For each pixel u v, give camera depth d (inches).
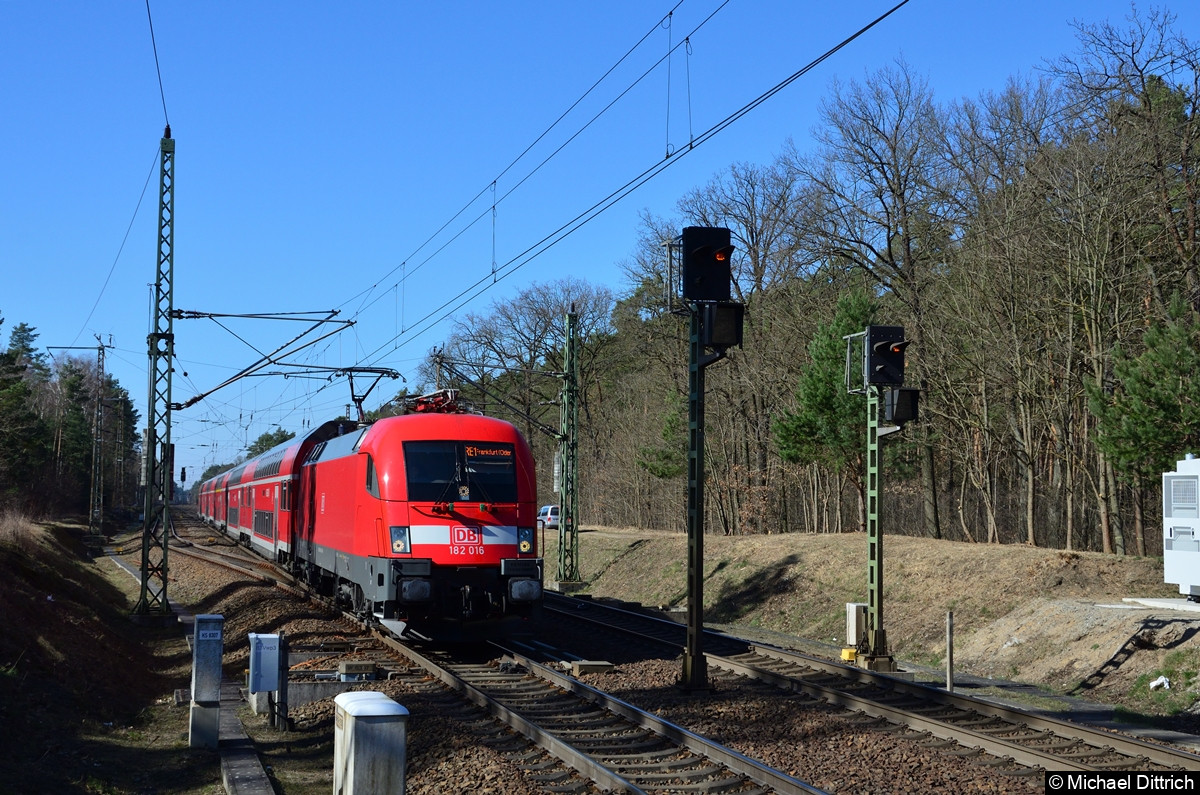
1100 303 932.6
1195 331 753.6
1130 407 764.0
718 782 324.8
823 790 307.7
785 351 1496.1
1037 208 1034.7
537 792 319.3
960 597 805.2
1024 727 419.2
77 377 3430.1
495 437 641.0
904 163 1322.6
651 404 2034.9
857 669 546.6
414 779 347.3
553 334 2336.4
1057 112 1075.3
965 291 1127.6
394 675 534.3
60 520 2274.9
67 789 307.0
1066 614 655.8
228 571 1226.0
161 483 855.1
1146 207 955.3
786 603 965.2
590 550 1520.7
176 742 405.4
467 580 607.8
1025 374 1052.5
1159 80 984.3
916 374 1184.2
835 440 1101.1
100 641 587.8
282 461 1128.2
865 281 1409.9
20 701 397.1
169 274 844.6
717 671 574.9
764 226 1604.3
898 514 1359.5
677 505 1932.8
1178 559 597.3
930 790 326.0
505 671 552.7
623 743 385.7
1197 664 518.6
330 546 768.3
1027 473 1055.0
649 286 1775.3
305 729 437.7
